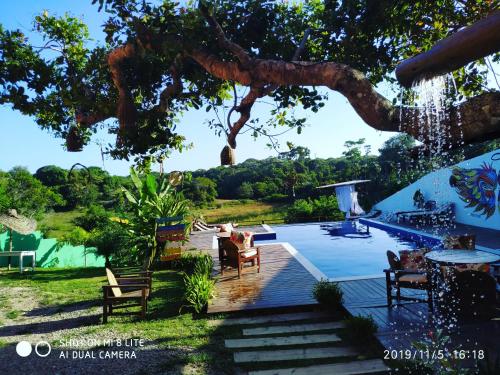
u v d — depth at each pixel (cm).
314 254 1423
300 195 4056
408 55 488
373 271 1095
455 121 156
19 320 767
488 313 564
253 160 5681
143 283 832
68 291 1001
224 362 523
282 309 718
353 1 417
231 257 988
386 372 463
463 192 1584
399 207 2105
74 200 4450
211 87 543
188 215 1450
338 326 633
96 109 483
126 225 1249
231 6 481
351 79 215
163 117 554
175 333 639
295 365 502
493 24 110
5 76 481
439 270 634
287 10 516
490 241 1161
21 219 1368
